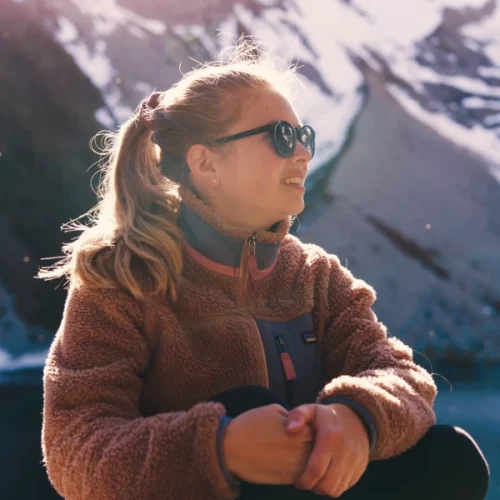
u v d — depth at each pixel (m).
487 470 1.08
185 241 1.35
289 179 1.37
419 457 1.09
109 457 1.06
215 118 1.38
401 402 1.10
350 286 1.43
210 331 1.27
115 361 1.22
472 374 6.42
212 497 1.03
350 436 1.01
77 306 1.27
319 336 1.40
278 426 1.00
